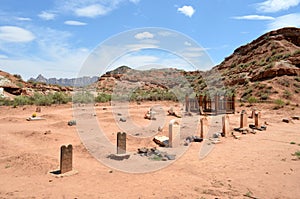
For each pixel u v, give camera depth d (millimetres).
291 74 36438
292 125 17094
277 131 14672
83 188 5906
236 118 20625
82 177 6695
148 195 5488
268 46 58969
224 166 7758
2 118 18906
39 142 11062
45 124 16500
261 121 18672
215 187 5988
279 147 10508
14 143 10969
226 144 11102
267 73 38094
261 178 6652
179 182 6328
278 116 21516
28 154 8648
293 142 11359
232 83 42844
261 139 12289
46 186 6027
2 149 9883
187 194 5543
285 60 41219
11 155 8938
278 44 56594
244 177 6730
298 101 29141
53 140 11383
